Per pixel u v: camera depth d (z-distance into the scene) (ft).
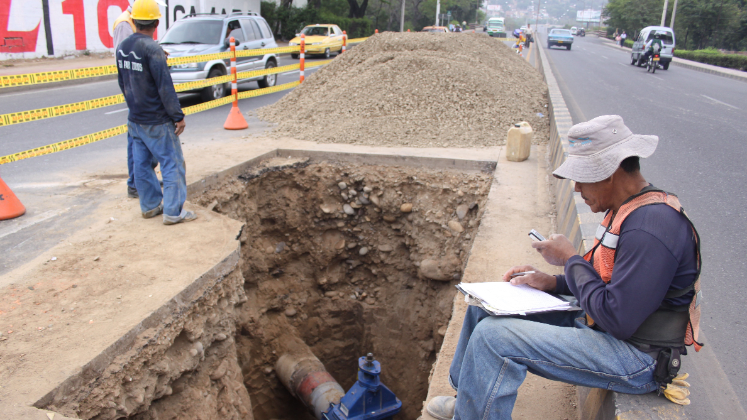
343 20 121.80
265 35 43.88
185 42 37.45
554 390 9.07
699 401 8.68
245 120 28.84
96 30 61.77
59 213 15.21
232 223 14.56
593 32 303.07
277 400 20.81
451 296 18.75
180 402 10.84
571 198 14.42
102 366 8.70
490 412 6.63
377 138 24.47
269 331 21.33
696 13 143.84
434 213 20.49
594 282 6.16
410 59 30.12
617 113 33.96
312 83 33.27
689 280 5.78
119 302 10.24
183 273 11.47
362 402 15.89
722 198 17.92
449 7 247.70
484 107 27.99
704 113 34.86
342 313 23.08
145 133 13.37
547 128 27.35
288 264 22.58
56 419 7.36
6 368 8.21
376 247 22.35
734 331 10.77
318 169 21.90
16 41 52.42
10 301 10.27
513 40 128.06
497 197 18.11
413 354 21.11
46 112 18.95
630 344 6.17
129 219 14.75
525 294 7.29
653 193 5.94
